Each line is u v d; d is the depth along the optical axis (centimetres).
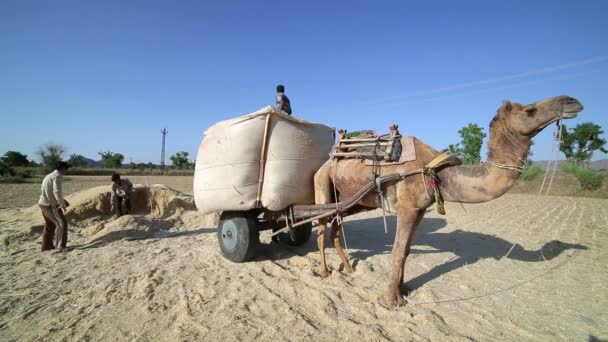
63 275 604
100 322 429
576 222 1026
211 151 631
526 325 407
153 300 489
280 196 584
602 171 2120
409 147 483
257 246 645
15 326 421
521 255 677
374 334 389
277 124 601
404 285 513
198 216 1129
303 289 522
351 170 531
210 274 593
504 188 421
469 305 460
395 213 509
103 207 1091
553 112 390
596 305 456
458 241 788
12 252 761
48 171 4612
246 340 385
